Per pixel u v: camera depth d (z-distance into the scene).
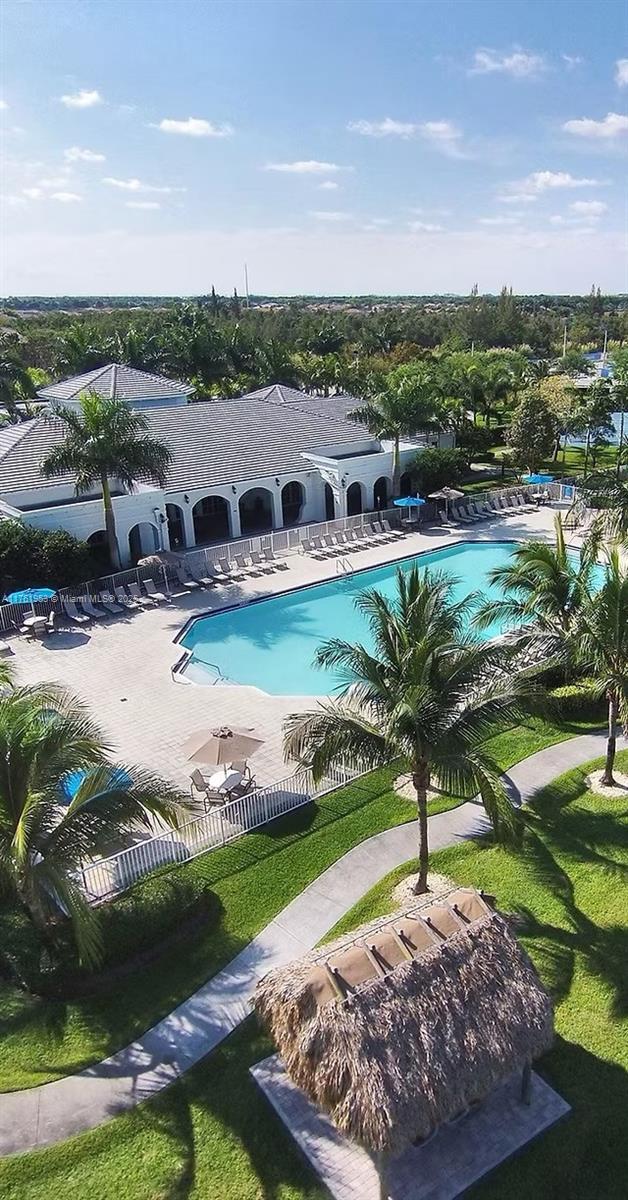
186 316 94.19
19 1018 13.70
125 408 36.16
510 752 22.16
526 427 53.72
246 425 48.69
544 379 73.56
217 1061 12.77
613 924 15.50
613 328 156.38
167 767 21.84
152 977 14.51
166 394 53.69
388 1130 9.77
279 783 19.16
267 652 30.89
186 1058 12.86
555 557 23.16
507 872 17.12
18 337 102.81
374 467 46.75
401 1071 10.19
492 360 90.25
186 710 25.31
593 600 19.73
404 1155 11.11
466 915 12.23
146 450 36.00
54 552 33.88
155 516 39.19
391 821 19.08
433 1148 11.21
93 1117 11.88
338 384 81.31
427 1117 10.09
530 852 17.78
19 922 15.33
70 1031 13.41
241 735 19.73
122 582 35.53
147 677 27.83
